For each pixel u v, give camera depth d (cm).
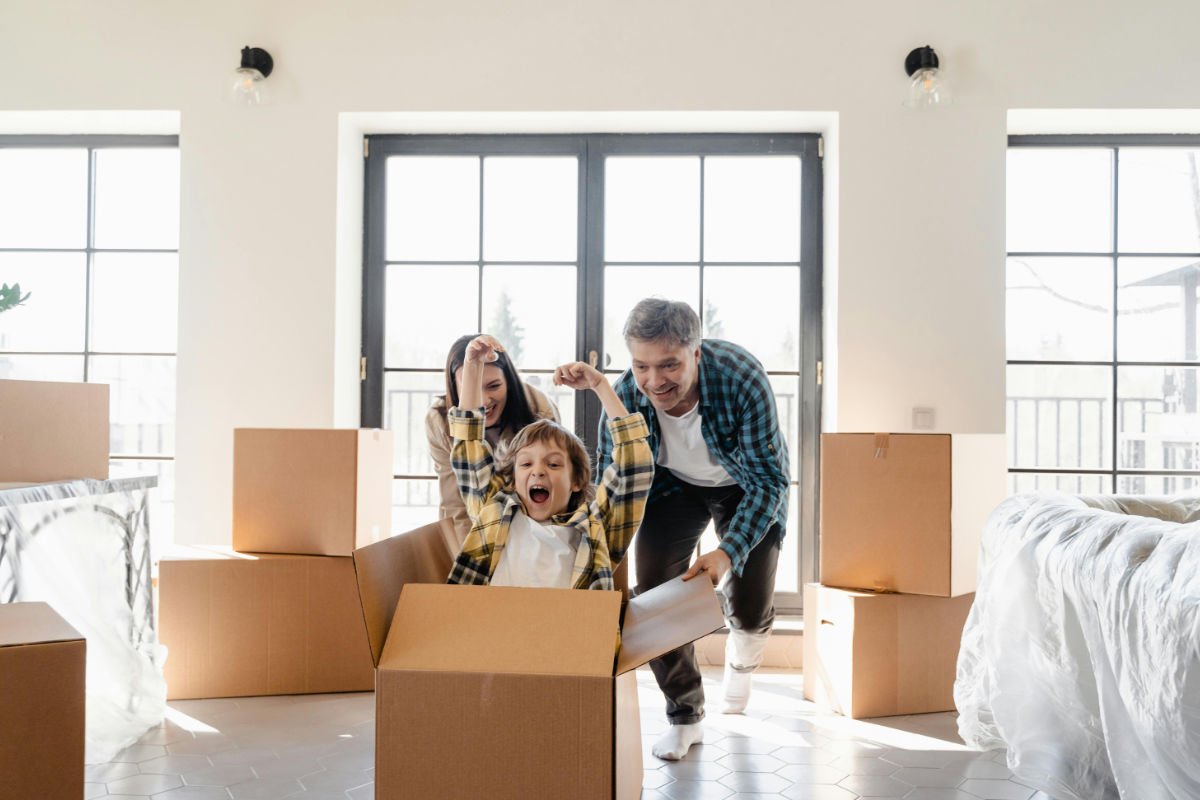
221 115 294
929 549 241
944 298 284
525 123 303
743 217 313
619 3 291
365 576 132
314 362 291
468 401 185
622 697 145
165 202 320
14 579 189
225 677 254
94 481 209
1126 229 310
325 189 292
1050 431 308
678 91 289
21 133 318
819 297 308
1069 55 284
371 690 259
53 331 320
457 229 316
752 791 189
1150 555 133
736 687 244
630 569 307
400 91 293
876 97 286
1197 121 294
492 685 128
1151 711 123
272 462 262
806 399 308
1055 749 176
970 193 284
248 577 255
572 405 312
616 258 313
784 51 288
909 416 284
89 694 206
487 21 292
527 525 179
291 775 195
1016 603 182
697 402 216
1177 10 283
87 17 296
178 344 291
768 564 229
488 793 128
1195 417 305
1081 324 309
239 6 294
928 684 247
